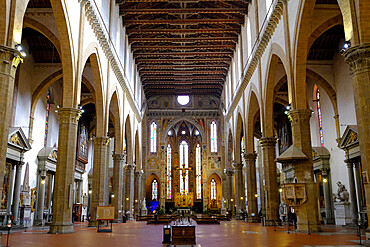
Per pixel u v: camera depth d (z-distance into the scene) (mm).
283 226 24562
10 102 12125
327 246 11766
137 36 37531
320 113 33031
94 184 25406
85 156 42844
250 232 19031
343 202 26188
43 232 19938
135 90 42062
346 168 27406
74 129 19312
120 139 32938
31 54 28844
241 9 32531
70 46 18859
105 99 26812
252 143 33688
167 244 12977
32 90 29000
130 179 39594
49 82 29453
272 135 26156
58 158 18750
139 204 46031
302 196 17844
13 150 24500
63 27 18281
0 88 11844
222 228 23094
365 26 11859
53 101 33969
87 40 22250
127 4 31906
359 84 11695
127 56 35812
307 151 18500
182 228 13148
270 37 24625
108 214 19922
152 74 47219
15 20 12453
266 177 25812
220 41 39125
